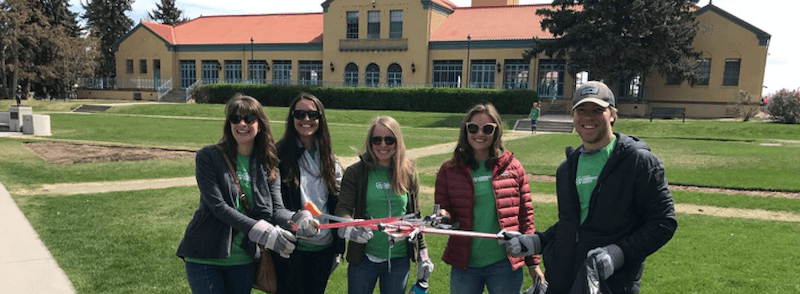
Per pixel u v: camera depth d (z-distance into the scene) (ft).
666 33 98.02
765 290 15.81
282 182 11.10
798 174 39.68
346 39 143.43
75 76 169.48
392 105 129.08
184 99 156.56
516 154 53.88
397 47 138.10
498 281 11.10
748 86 111.65
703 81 115.55
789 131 79.51
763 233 22.41
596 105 8.50
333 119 105.91
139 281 16.21
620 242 8.29
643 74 107.65
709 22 113.39
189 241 9.87
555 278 9.25
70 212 25.48
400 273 11.05
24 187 32.48
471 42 132.16
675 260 18.65
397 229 8.93
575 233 8.93
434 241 20.94
